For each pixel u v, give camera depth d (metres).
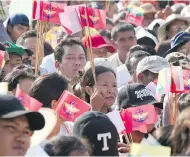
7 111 10.12
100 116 10.51
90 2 28.61
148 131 13.21
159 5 30.91
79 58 16.89
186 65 16.73
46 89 12.39
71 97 12.27
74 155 9.45
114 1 29.56
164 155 8.95
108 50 21.02
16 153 10.12
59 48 17.02
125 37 20.59
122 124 12.67
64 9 16.28
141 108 13.20
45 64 18.78
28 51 19.38
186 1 31.08
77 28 16.08
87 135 10.37
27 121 10.21
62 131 12.06
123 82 16.53
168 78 13.67
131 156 9.02
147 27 25.83
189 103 13.57
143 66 16.66
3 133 10.09
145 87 14.10
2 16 24.22
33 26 23.25
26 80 13.59
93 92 14.07
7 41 18.38
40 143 10.84
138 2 29.38
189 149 10.86
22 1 23.12
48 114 11.59
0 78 16.36
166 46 21.56
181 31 21.31
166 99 14.33
